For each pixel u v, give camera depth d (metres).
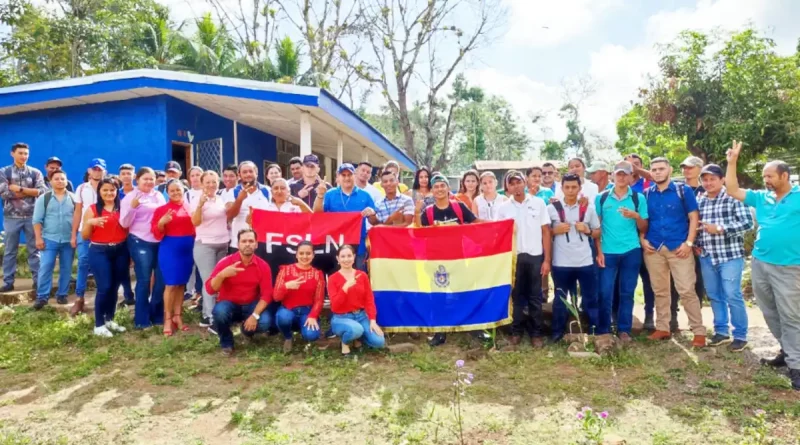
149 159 9.84
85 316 6.47
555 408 4.01
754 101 16.39
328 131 12.77
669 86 17.38
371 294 5.43
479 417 3.85
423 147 45.66
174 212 5.81
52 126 10.34
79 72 20.20
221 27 23.34
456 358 5.22
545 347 5.49
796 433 3.59
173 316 6.10
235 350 5.40
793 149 16.39
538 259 5.60
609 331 5.61
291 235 6.00
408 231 5.83
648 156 23.08
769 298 4.73
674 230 5.43
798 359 4.39
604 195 5.57
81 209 6.68
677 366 4.87
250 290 5.43
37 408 4.08
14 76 20.16
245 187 5.91
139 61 19.64
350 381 4.58
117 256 5.94
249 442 3.50
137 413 3.95
